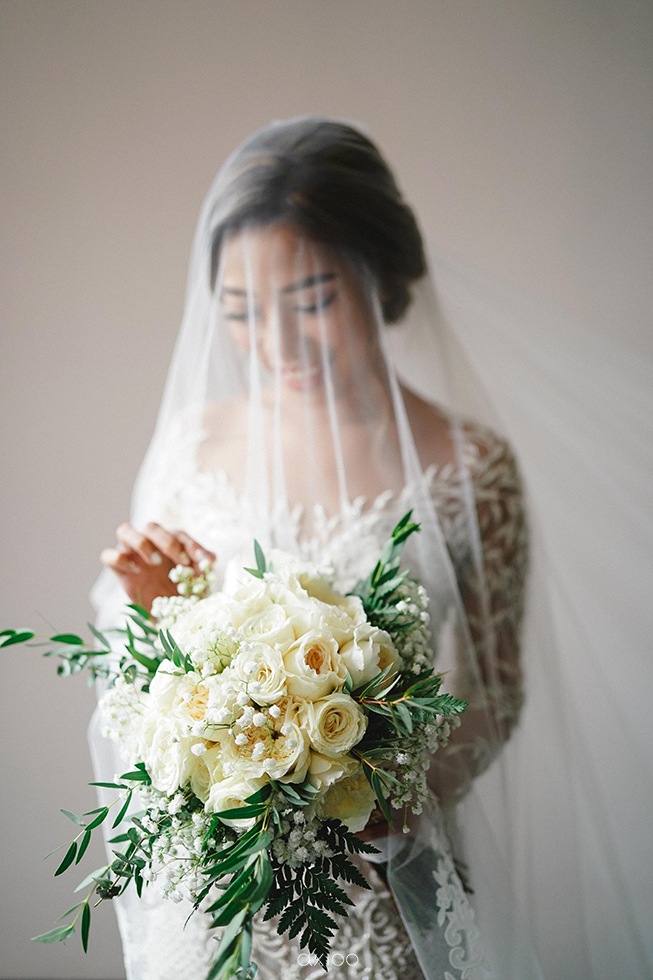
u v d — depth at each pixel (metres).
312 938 0.76
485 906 1.02
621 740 1.49
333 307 1.15
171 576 1.02
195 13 1.97
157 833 0.82
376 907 1.03
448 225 2.02
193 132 1.97
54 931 0.78
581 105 2.03
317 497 1.16
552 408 1.52
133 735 0.86
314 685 0.79
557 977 1.25
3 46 1.92
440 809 1.04
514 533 1.25
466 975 0.95
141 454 1.97
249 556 0.99
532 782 1.21
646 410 1.53
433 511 1.16
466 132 2.03
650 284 2.04
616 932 1.28
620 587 1.55
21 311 1.94
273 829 0.77
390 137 2.01
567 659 1.46
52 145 1.94
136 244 1.97
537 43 2.03
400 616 0.94
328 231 1.14
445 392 1.25
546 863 1.21
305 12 2.00
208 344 1.22
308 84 1.99
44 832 1.92
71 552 1.95
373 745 0.84
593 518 1.54
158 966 1.02
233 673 0.79
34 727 1.93
